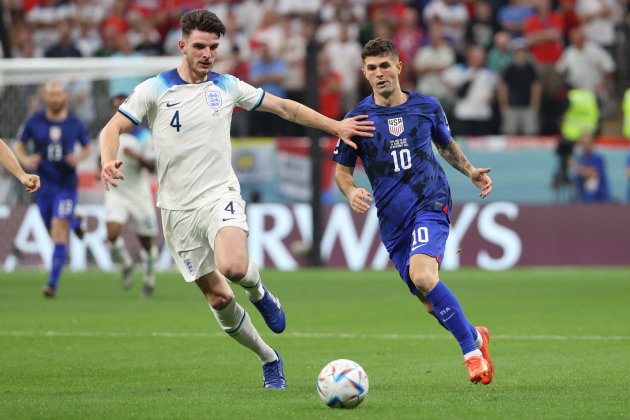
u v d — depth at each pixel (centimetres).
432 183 2722
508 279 6247
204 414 2259
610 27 8238
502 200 7144
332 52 8025
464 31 8319
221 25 2683
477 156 7169
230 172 2728
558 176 7131
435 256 2619
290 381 2873
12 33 8756
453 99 7900
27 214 7088
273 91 7925
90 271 7006
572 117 7775
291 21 8406
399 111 2753
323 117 2741
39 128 5216
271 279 6353
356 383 2306
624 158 7131
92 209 7106
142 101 2683
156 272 7012
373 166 2753
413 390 2669
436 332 4031
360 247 7088
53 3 8831
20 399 2520
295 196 7231
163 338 3866
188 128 2677
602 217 7025
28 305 5034
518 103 7800
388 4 8469
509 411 2286
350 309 4844
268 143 7231
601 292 5488
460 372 3042
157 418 2217
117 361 3291
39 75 6812
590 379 2864
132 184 5428
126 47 8438
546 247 7044
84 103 7238
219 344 3703
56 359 3334
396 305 5006
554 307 4841
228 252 2556
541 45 7981
